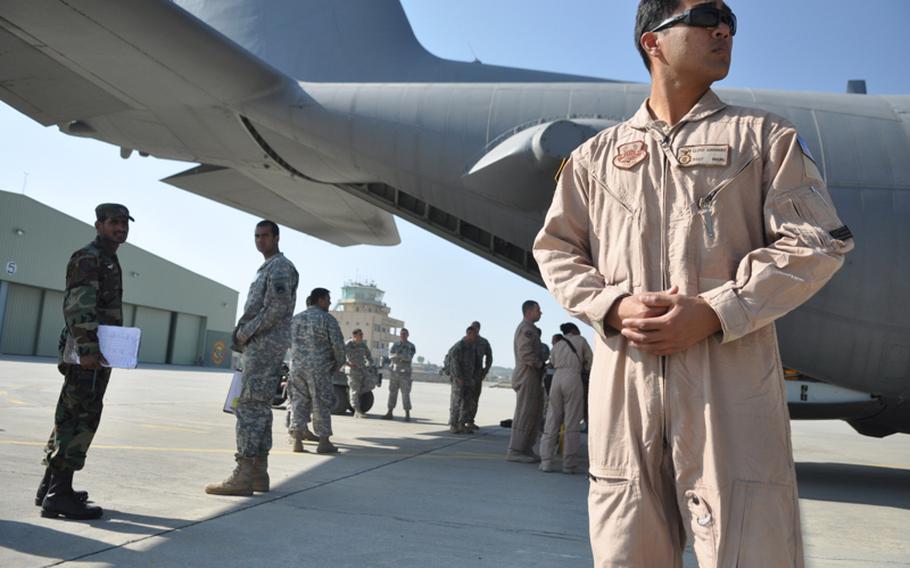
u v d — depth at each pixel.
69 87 7.52
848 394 6.93
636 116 1.62
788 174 1.41
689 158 1.47
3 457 5.20
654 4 1.57
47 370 21.02
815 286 1.34
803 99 6.51
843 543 4.05
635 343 1.35
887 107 6.42
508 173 7.01
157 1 6.20
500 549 3.45
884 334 5.79
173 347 48.03
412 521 3.99
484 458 7.48
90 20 6.20
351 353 12.27
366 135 7.73
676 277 1.42
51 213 36.44
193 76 7.32
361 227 12.02
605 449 1.45
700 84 1.52
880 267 5.73
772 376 1.37
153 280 45.22
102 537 3.24
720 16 1.48
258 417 4.54
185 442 7.00
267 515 3.91
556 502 4.93
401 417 13.24
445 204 7.86
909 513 5.25
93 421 3.66
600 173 1.59
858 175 5.93
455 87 7.70
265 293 4.57
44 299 36.69
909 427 7.01
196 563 2.92
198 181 10.68
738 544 1.28
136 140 9.20
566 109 7.19
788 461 1.35
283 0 9.54
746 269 1.36
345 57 9.11
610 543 1.41
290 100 7.89
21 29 6.33
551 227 1.66
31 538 3.15
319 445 6.91
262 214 11.83
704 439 1.33
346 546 3.33
